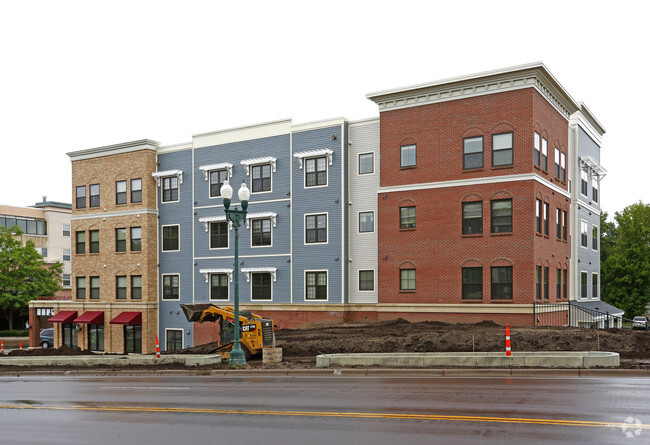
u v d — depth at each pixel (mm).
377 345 22547
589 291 38062
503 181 28469
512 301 27891
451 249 29719
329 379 17047
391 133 31875
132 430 10594
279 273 35344
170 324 39750
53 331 46812
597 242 40500
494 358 17641
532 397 12594
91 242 42969
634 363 17359
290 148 35344
